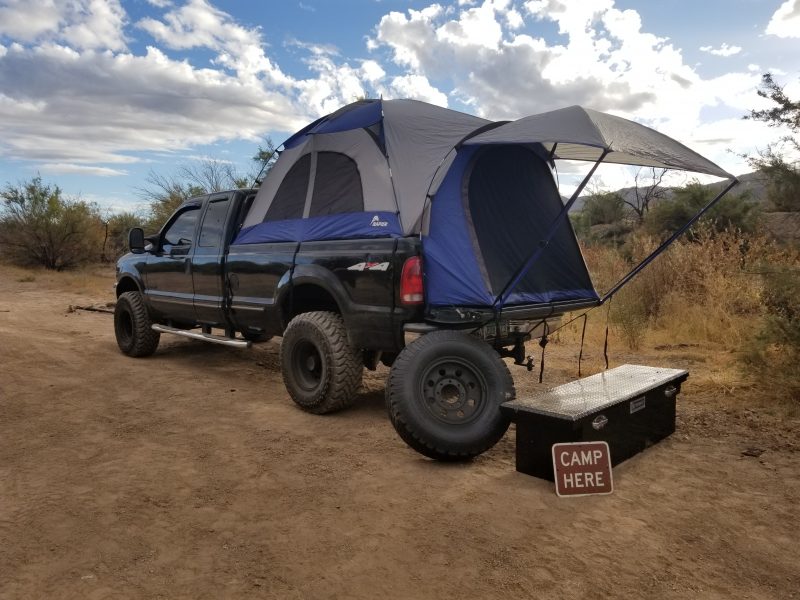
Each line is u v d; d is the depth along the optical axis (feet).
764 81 21.35
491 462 14.06
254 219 20.38
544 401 13.46
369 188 16.90
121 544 10.21
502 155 17.72
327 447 15.05
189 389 20.79
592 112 14.33
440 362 14.12
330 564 9.59
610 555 9.86
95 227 83.15
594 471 12.27
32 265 78.07
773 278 20.16
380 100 17.19
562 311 17.39
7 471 13.38
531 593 8.80
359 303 16.47
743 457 14.19
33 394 19.75
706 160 15.23
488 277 15.53
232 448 14.96
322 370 17.24
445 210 15.69
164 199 67.46
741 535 10.52
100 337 31.14
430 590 8.88
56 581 9.07
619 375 16.02
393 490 12.44
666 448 14.87
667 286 33.30
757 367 19.25
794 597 8.72
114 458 14.24
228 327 22.07
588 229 83.82
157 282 25.04
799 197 22.99
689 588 8.93
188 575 9.27
